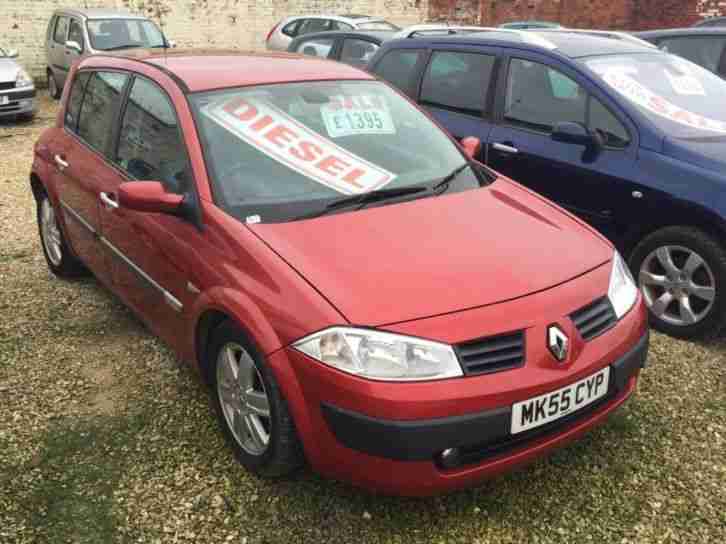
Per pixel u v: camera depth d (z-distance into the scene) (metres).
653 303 4.21
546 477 2.93
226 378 2.97
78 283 4.96
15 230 6.17
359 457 2.41
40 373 3.76
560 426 2.60
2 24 14.55
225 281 2.81
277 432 2.63
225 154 3.20
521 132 4.79
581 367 2.56
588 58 4.70
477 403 2.37
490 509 2.76
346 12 17.44
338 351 2.40
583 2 17.56
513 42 5.03
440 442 2.35
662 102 4.44
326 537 2.63
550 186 4.61
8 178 8.00
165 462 3.05
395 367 2.36
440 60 5.48
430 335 2.40
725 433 3.22
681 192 3.95
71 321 4.36
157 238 3.31
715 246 3.88
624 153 4.24
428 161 3.53
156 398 3.53
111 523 2.70
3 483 2.92
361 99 3.71
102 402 3.50
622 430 3.24
